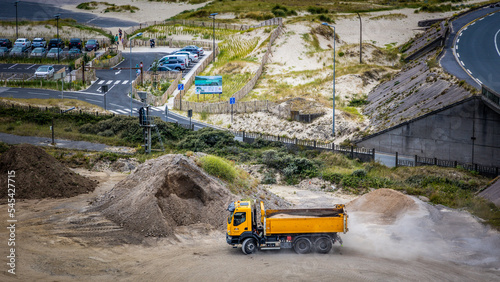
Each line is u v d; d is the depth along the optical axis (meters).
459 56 72.75
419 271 22.56
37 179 34.62
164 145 55.03
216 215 29.48
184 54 90.94
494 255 24.78
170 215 28.59
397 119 57.22
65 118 62.62
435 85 61.31
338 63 92.44
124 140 56.16
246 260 24.06
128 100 75.12
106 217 29.27
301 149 55.78
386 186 42.38
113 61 92.50
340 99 74.06
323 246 24.88
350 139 58.59
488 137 48.56
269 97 74.38
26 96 74.50
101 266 23.06
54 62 93.56
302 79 83.50
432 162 49.97
